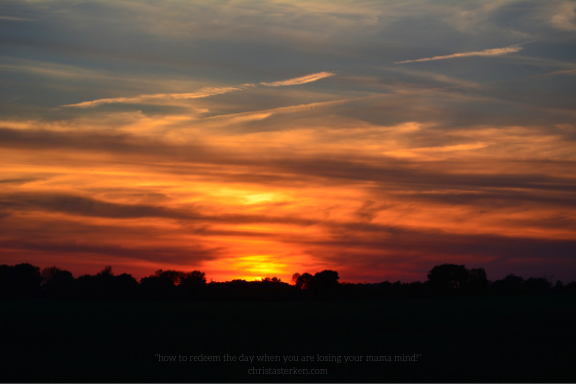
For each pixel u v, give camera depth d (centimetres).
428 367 1880
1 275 11269
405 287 13412
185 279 12562
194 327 3434
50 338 2709
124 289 11706
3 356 2091
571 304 7719
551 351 2264
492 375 1734
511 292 13412
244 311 5772
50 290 11638
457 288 13012
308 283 12588
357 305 8188
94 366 1875
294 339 2705
